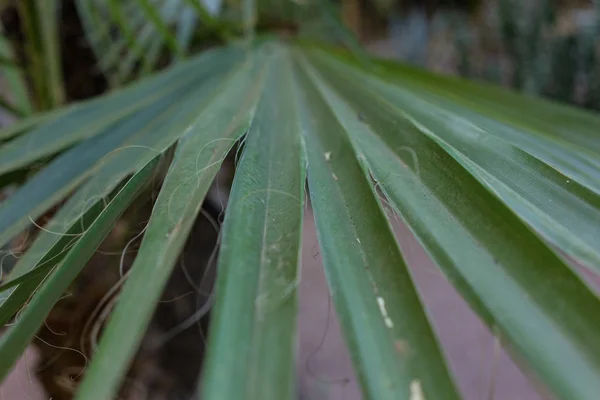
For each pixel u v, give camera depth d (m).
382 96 0.36
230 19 0.67
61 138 0.34
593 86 1.22
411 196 0.22
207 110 0.31
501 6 1.35
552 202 0.22
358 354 0.16
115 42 0.58
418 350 0.16
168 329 0.57
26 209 0.29
